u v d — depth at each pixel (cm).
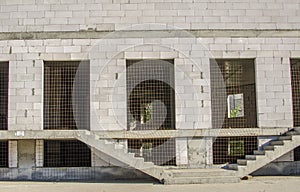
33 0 1628
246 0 1647
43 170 1582
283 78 1617
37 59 1597
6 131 1515
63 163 1692
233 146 1673
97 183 1456
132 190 1273
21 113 1568
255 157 1491
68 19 1623
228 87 1981
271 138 1597
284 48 1631
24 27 1612
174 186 1352
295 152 1656
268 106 1603
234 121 1995
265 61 1623
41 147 1594
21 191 1277
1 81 1744
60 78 1683
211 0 1642
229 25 1633
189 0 1641
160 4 1634
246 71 1859
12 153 1587
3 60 1597
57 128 1666
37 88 1582
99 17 1625
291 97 1611
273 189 1257
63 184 1437
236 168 1499
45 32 1611
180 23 1628
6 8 1623
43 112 1595
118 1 1633
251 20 1639
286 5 1653
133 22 1625
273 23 1642
